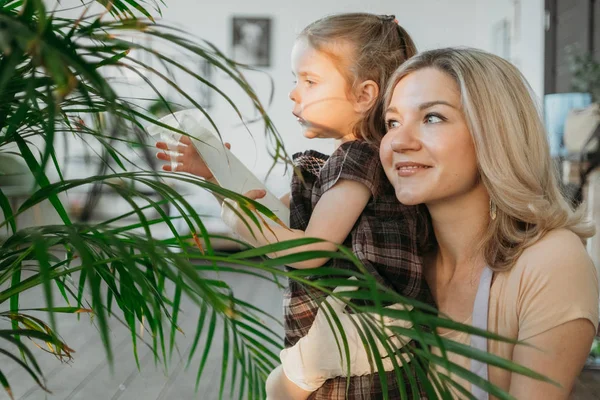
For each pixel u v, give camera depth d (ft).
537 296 3.26
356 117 4.31
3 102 2.14
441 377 2.45
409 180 3.45
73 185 2.33
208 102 25.85
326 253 2.33
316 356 3.64
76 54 1.88
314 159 4.30
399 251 3.75
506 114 3.35
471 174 3.45
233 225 3.72
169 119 3.71
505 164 3.34
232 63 2.02
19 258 2.52
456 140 3.36
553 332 3.19
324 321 3.65
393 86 3.60
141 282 1.97
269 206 3.89
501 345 3.42
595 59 18.60
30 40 1.65
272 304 15.84
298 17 29.07
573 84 16.96
